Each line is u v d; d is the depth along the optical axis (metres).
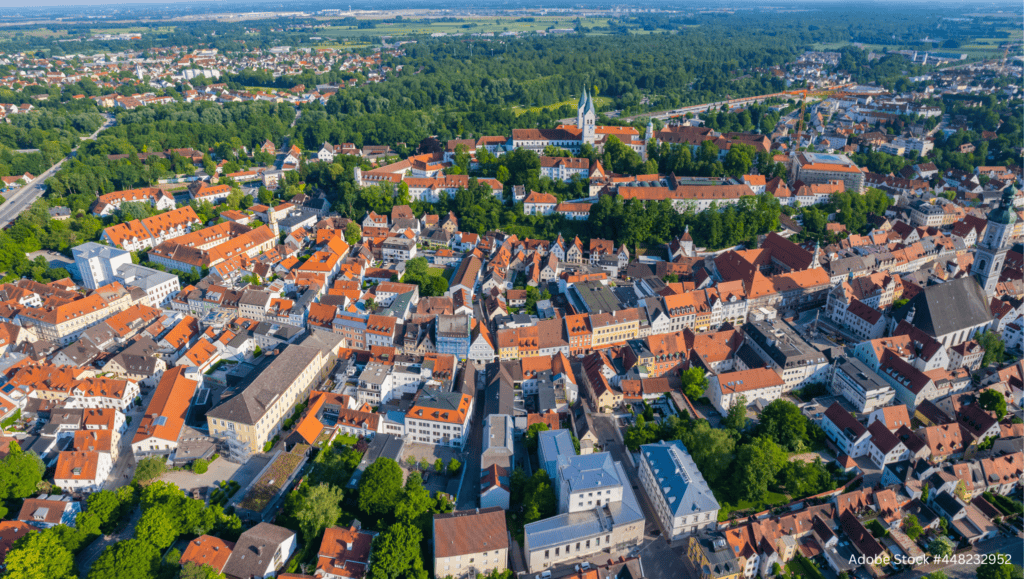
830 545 172.25
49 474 199.38
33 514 178.75
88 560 169.62
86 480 192.75
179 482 195.00
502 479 187.50
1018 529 181.00
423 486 195.50
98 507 176.38
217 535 174.38
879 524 176.75
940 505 184.25
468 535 164.38
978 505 186.12
